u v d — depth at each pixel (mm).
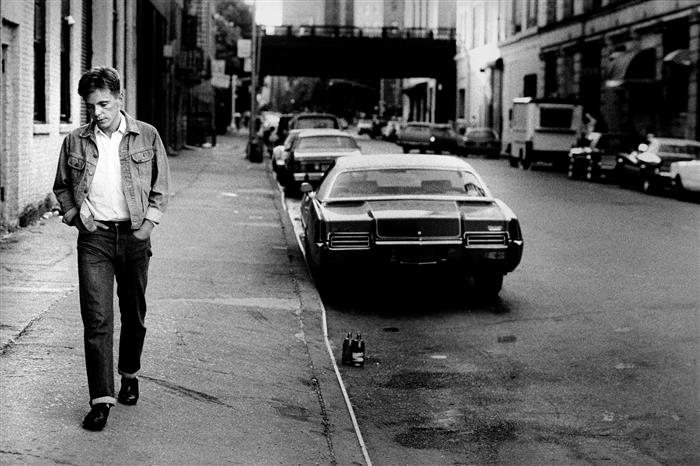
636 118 46000
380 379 8633
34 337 8469
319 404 7477
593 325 10836
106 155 6051
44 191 17828
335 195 12531
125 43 28203
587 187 33625
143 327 6559
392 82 152625
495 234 11711
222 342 9078
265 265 13930
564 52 56156
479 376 8734
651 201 27891
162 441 6121
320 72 89562
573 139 45000
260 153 42875
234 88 106750
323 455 6262
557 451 6711
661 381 8484
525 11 65500
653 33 43938
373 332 10586
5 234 15273
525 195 29422
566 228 20234
